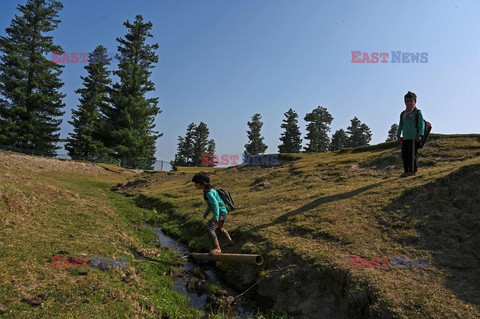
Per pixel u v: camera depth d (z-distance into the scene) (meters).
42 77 50.28
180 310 5.81
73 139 59.25
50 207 9.58
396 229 7.07
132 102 55.03
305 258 6.66
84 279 5.26
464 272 5.32
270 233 8.45
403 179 9.69
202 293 7.05
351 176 14.09
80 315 4.23
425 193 7.96
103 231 8.66
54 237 7.03
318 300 5.84
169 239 11.34
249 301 6.74
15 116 48.72
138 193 22.69
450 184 7.73
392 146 18.02
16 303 4.16
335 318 5.46
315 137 78.31
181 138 96.38
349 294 5.38
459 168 7.95
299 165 19.36
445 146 14.37
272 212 10.45
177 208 15.07
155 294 5.90
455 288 4.98
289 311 5.95
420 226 6.87
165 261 8.36
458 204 7.04
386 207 8.10
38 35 51.19
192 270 8.22
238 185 19.44
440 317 4.41
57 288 4.77
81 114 59.16
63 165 35.19
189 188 20.19
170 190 20.77
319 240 7.43
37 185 11.22
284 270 6.67
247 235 8.88
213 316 5.77
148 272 7.02
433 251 6.05
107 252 6.93
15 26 49.81
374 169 14.53
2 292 4.31
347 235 7.27
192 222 11.85
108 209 12.80
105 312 4.46
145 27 59.25
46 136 51.66
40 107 50.97
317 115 80.56
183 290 7.09
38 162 32.41
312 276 6.18
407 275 5.51
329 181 14.17
